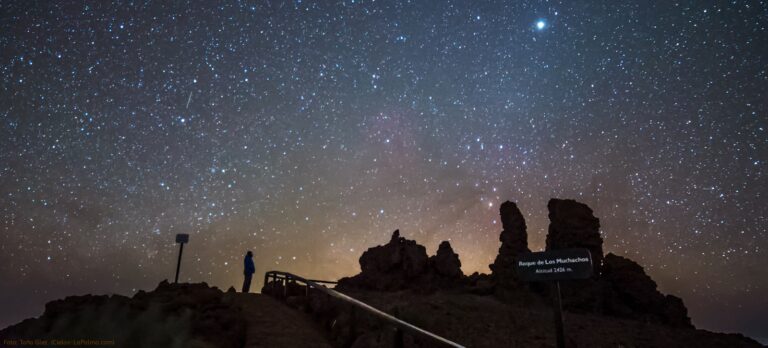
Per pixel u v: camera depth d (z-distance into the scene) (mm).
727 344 13609
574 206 19625
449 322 11719
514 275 17922
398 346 6777
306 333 9625
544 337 11430
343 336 8984
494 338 10938
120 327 7664
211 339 7977
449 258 18922
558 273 8500
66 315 7992
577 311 16422
